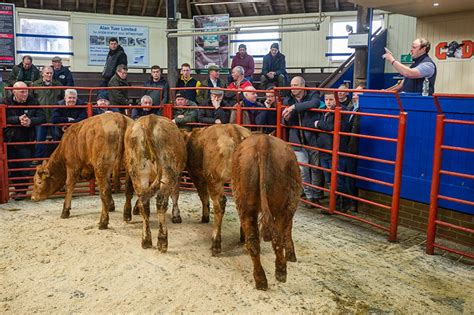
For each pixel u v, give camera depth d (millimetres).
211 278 3834
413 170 5355
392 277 4008
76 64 13477
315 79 12695
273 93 6547
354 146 5879
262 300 3498
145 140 4293
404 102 5379
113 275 3877
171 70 11359
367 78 8539
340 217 5773
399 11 7055
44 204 6129
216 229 4340
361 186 5953
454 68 7105
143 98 6867
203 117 6742
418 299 3623
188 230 5074
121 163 5078
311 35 12906
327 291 3688
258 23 13531
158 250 4371
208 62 13758
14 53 12258
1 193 6137
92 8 13406
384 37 11047
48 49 13227
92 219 5410
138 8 13789
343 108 5906
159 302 3445
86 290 3627
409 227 5449
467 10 6844
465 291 3783
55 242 4602
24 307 3375
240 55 10953
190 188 7047
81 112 6727
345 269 4133
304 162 6164
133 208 5844
